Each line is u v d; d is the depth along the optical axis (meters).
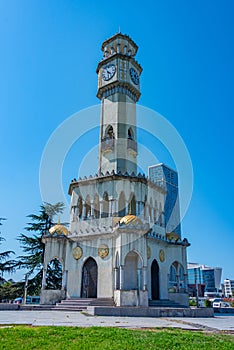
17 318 19.64
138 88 44.44
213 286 138.88
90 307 24.91
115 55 43.34
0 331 12.57
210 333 14.96
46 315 22.70
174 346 11.09
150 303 31.61
